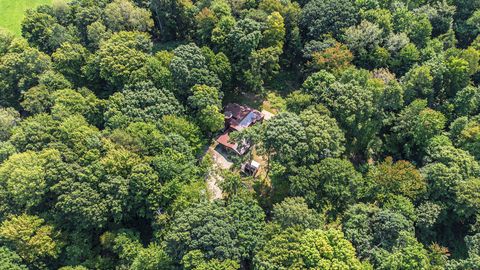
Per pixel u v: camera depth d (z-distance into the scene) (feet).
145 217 262.88
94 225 242.78
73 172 247.91
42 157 251.60
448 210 261.03
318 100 288.10
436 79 311.06
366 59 325.01
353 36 319.47
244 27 318.04
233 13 350.02
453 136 291.38
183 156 267.18
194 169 275.59
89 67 317.01
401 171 257.96
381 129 312.29
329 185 244.01
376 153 304.91
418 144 291.17
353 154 301.63
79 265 236.02
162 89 295.48
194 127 294.66
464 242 264.72
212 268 205.67
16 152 264.31
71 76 324.60
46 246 234.17
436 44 334.03
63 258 244.63
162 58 309.22
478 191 247.91
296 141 253.44
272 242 219.41
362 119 283.18
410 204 247.29
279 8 341.41
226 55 325.42
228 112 322.75
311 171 248.11
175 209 245.65
